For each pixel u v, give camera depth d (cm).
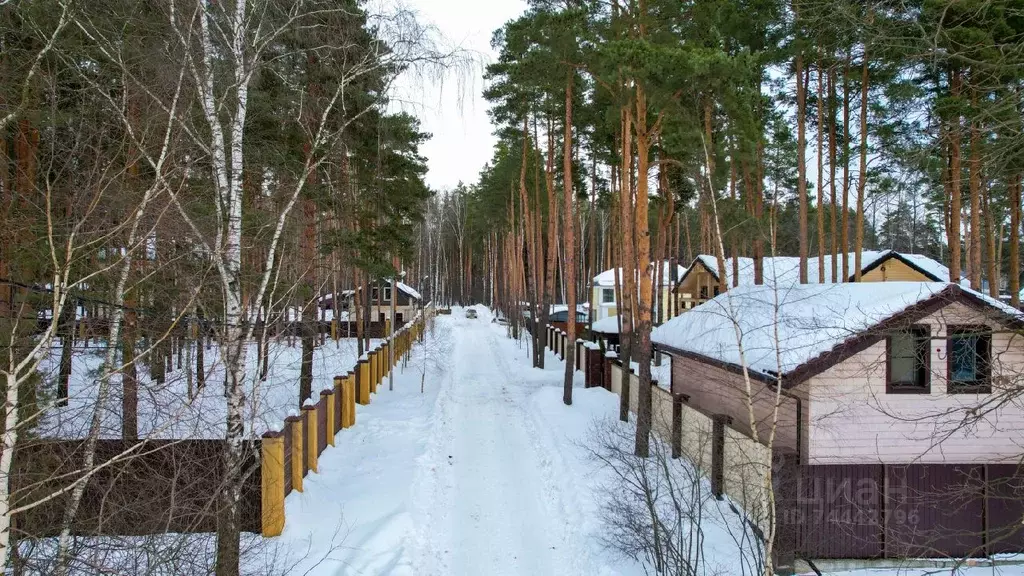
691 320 1380
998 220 1400
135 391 636
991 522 842
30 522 511
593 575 767
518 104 2402
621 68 1069
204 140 705
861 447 862
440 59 767
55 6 595
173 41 652
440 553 845
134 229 570
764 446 828
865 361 860
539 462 1238
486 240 6612
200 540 583
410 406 1725
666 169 1833
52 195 582
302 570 696
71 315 624
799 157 1722
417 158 2192
